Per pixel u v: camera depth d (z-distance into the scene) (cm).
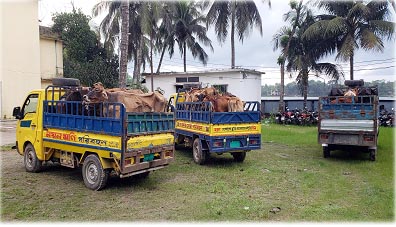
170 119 812
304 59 2489
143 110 754
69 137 778
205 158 981
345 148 1082
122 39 1449
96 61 3081
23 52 2544
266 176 837
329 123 1052
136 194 686
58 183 769
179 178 817
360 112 1011
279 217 562
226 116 941
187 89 1261
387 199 654
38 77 2650
